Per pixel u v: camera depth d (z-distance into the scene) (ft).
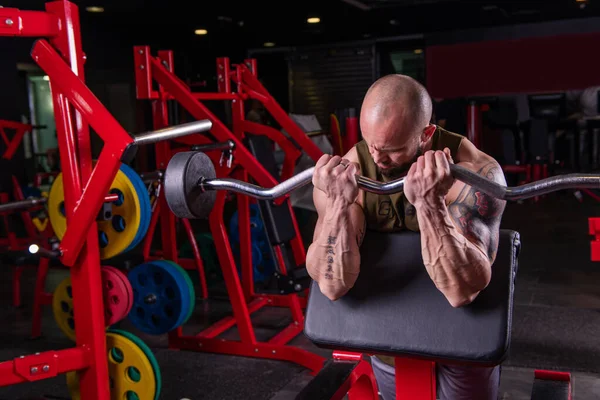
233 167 8.55
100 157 5.06
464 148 3.51
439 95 31.83
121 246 6.43
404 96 3.06
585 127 22.11
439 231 2.91
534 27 29.58
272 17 26.20
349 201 3.07
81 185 5.38
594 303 10.16
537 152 21.50
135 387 6.22
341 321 3.41
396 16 26.53
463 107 22.09
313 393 3.58
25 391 7.57
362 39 32.73
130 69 29.45
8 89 23.16
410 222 3.33
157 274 8.19
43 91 28.58
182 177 3.43
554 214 19.70
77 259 5.48
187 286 8.11
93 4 22.81
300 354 8.06
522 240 15.75
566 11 26.43
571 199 22.81
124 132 4.98
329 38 32.32
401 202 3.32
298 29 29.37
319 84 34.09
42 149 28.81
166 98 8.56
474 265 2.96
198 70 35.68
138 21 26.66
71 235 5.32
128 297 6.52
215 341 8.68
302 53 34.14
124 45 29.04
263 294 10.70
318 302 3.49
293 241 9.96
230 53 35.86
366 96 3.19
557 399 4.06
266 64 36.24
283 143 10.34
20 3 21.59
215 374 7.91
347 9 24.63
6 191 13.76
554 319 9.42
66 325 7.26
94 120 5.02
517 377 7.34
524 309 9.98
